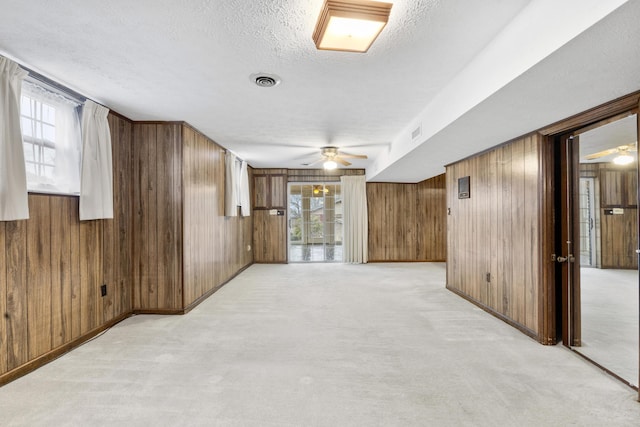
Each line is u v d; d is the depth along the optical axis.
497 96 1.97
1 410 1.83
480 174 3.83
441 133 2.90
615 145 3.35
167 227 3.60
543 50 1.50
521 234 3.05
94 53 2.09
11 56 2.12
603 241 3.44
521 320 3.06
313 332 3.03
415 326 3.19
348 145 4.86
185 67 2.29
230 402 1.90
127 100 2.95
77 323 2.77
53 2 1.56
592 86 1.83
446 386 2.07
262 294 4.50
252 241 7.26
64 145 2.68
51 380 2.16
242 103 3.02
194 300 3.91
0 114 2.00
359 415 1.78
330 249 7.55
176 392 2.01
